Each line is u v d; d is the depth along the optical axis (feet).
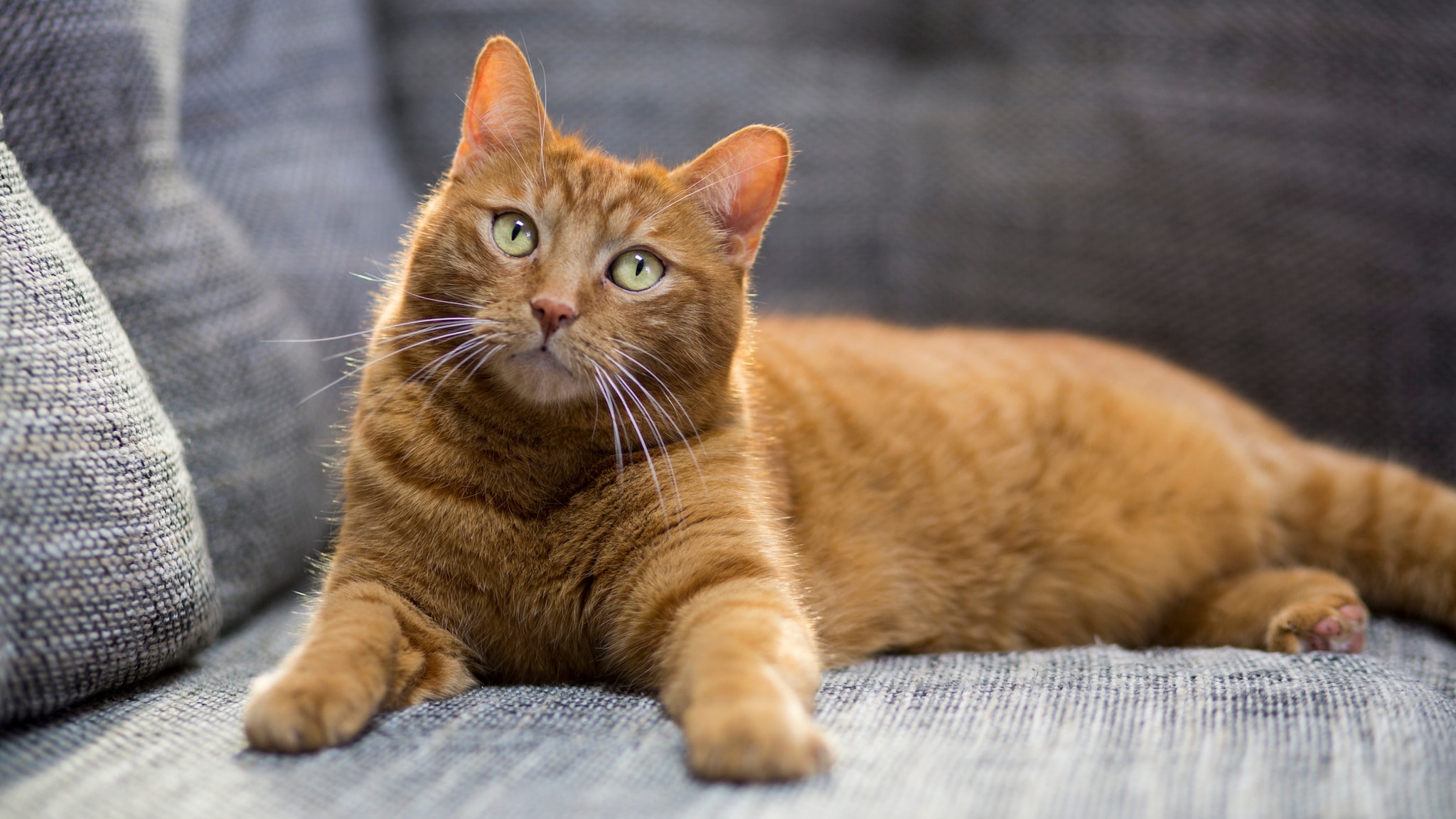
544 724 1.95
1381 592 2.63
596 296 2.19
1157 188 3.04
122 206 2.38
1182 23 3.03
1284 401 3.04
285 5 2.92
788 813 1.75
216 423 2.44
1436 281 2.99
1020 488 2.57
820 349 2.63
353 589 2.15
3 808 1.77
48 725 1.95
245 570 2.45
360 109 3.00
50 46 2.30
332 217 2.85
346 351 2.79
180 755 1.88
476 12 3.08
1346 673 2.11
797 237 3.11
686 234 2.27
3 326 1.96
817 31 3.17
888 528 2.48
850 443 2.50
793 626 2.02
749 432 2.31
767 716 1.83
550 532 2.19
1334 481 2.66
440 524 2.17
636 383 2.20
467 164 2.29
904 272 3.13
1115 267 3.06
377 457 2.20
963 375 2.64
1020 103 3.10
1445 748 1.91
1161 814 1.75
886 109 3.16
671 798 1.78
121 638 2.00
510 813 1.75
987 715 1.97
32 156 2.29
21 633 1.90
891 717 1.97
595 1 3.09
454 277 2.20
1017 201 3.09
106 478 2.01
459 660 2.16
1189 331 3.05
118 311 2.35
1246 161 3.01
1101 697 2.02
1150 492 2.61
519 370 2.15
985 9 3.13
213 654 2.31
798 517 2.39
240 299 2.55
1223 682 2.07
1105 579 2.60
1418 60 2.98
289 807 1.77
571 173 2.23
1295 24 2.99
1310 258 3.01
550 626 2.20
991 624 2.57
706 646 1.96
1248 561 2.64
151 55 2.42
